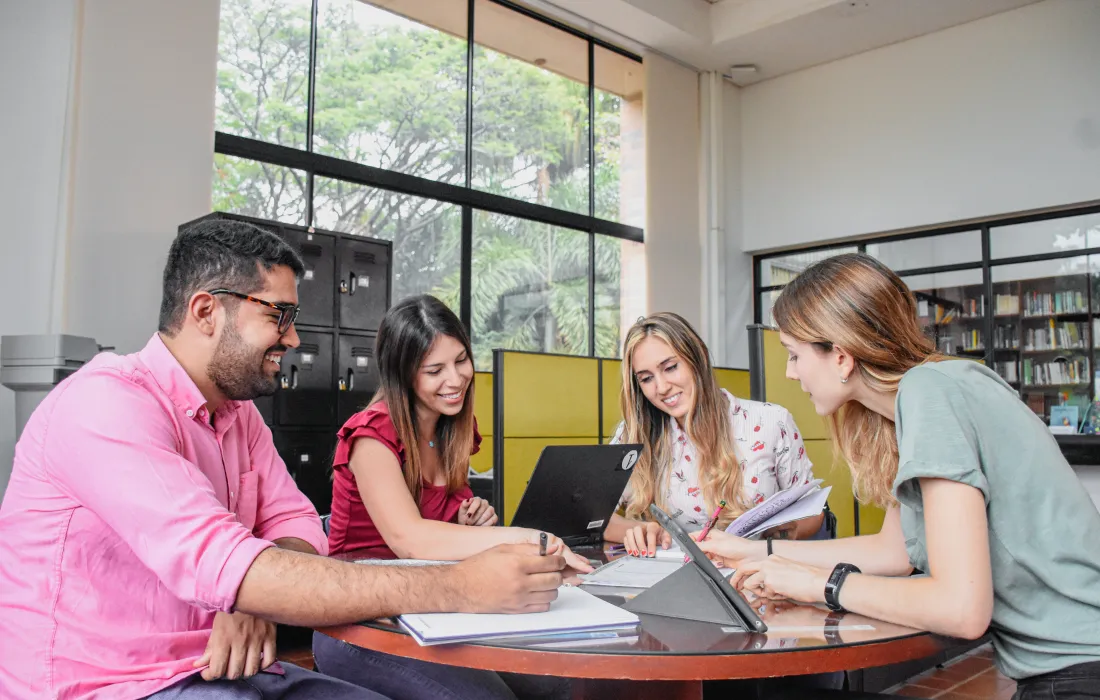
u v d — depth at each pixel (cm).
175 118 442
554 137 687
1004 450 106
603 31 710
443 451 190
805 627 105
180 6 447
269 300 122
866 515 383
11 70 396
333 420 446
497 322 634
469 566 106
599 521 185
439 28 611
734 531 159
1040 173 642
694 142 790
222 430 132
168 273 123
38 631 108
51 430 111
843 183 754
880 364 119
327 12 544
